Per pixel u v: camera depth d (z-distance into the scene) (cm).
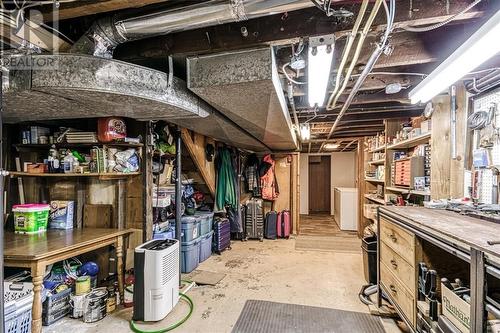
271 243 529
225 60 173
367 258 321
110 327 228
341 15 127
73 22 172
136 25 139
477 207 198
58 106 195
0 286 150
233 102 214
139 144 284
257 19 157
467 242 125
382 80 248
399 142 355
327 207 970
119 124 268
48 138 279
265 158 598
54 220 283
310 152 952
